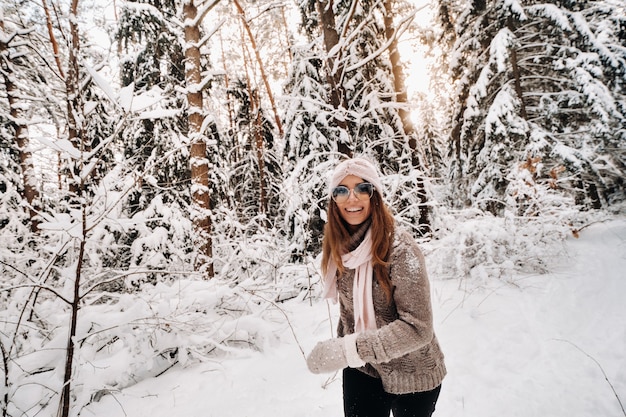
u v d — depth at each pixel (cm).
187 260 574
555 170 729
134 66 777
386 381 131
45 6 247
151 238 507
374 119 827
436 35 1010
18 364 238
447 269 538
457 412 228
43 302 325
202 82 573
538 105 1005
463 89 1145
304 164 620
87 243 354
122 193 262
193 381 301
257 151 1391
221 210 660
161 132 723
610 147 1041
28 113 824
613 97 958
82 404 252
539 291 429
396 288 117
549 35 962
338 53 633
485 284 470
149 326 303
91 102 249
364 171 132
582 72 891
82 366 260
